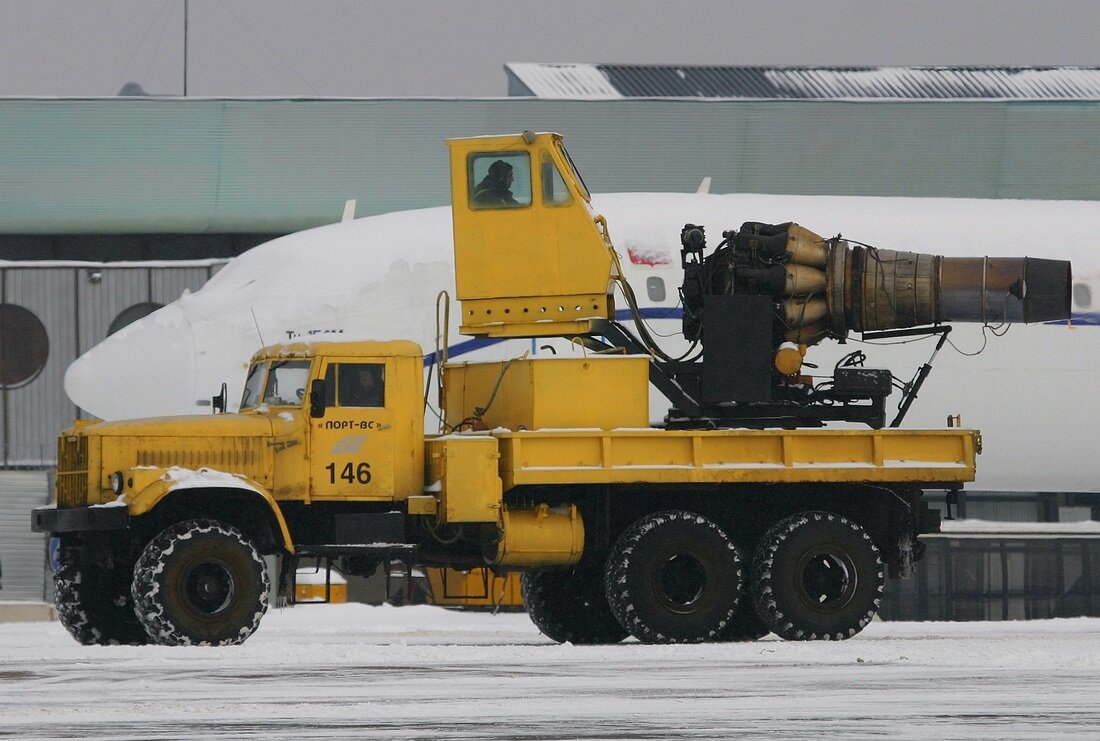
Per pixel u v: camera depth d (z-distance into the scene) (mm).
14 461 153000
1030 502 139250
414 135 157125
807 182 157250
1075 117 156125
